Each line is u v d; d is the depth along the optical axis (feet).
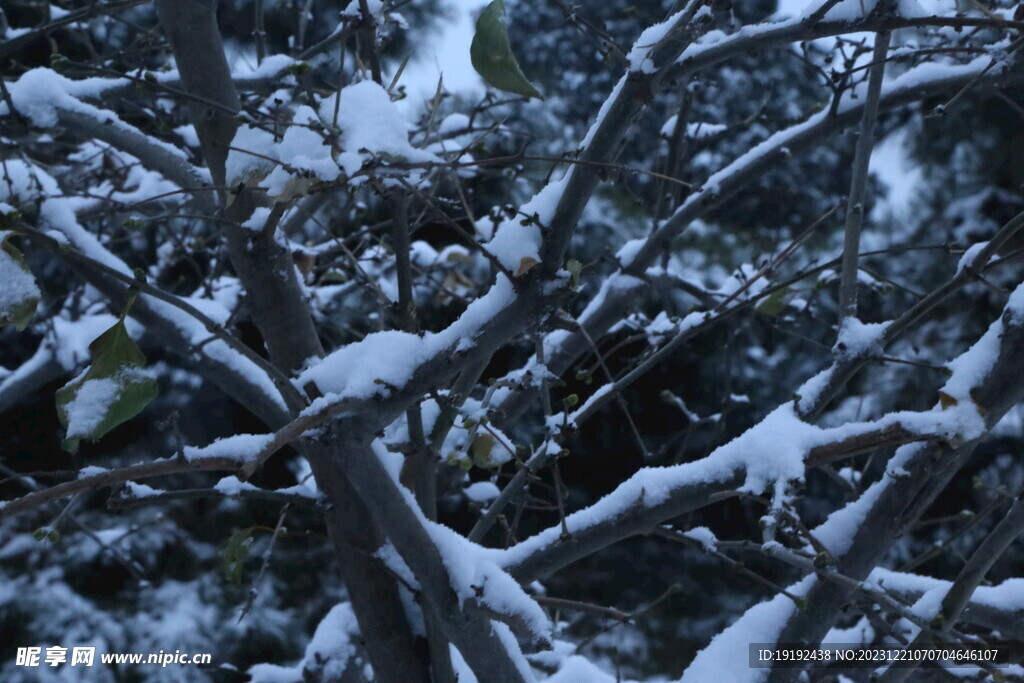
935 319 20.89
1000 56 5.24
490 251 5.15
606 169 4.93
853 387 21.67
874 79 6.47
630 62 4.96
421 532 5.66
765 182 22.00
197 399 23.30
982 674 5.31
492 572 5.68
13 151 10.19
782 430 5.71
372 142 4.73
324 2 16.29
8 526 21.77
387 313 12.73
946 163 21.91
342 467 5.40
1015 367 5.35
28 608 20.51
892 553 20.86
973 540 20.35
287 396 7.06
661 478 6.14
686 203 9.18
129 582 22.00
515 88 4.20
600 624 22.90
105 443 22.95
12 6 14.51
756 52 5.28
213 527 23.35
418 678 7.02
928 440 5.33
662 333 9.12
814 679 7.01
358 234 10.46
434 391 5.89
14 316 3.94
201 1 7.02
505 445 5.38
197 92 7.08
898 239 21.94
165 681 19.77
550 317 5.27
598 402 7.49
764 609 6.44
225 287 11.68
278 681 8.98
